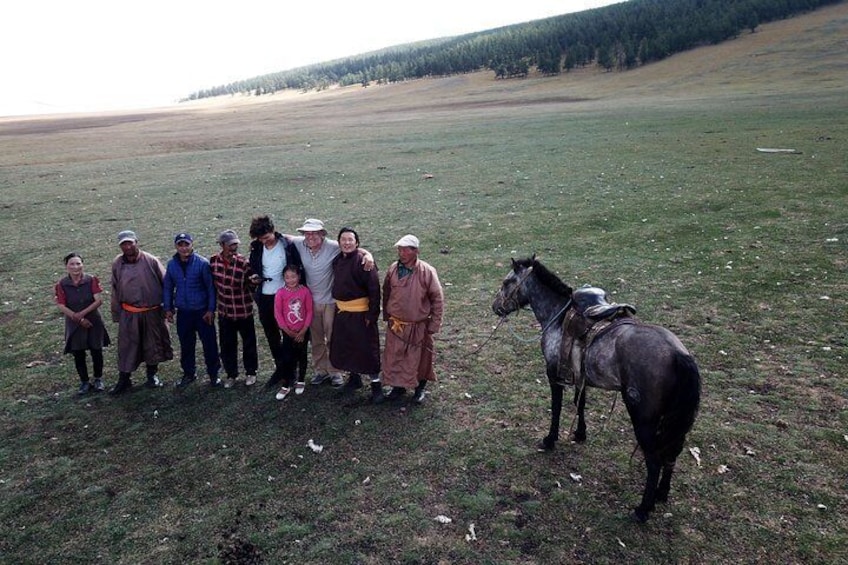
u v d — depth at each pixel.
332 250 7.93
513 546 5.10
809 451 6.12
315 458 6.56
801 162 21.70
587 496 5.70
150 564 5.11
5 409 7.98
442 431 6.97
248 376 8.42
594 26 134.25
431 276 7.34
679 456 6.20
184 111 135.38
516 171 25.66
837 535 5.01
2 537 5.54
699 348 8.63
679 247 13.62
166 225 19.25
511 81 114.56
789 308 9.76
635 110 48.94
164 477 6.36
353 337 7.60
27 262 15.61
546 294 6.34
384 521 5.46
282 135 50.66
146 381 8.72
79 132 68.69
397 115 70.69
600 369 5.45
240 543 5.29
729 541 5.04
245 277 7.99
